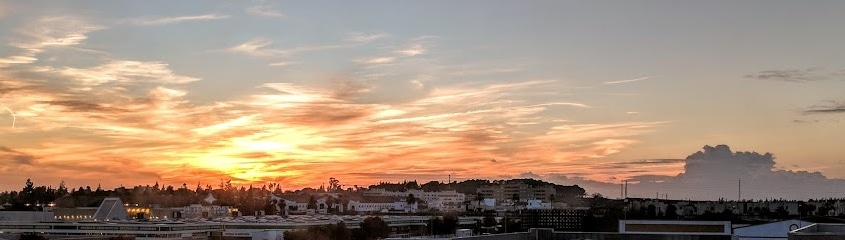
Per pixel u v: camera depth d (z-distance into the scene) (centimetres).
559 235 8919
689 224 16262
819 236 6562
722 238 8500
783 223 17562
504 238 8619
